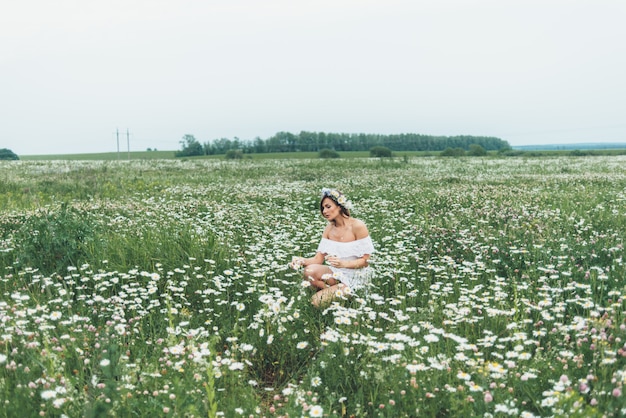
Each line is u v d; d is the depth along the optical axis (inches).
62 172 1013.8
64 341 154.9
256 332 173.5
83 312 192.1
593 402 115.7
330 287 216.4
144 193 618.8
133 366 141.3
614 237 284.5
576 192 542.3
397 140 3762.3
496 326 173.2
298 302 192.7
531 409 127.5
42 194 582.6
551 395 121.6
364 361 146.0
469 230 333.4
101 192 628.7
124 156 3821.4
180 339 165.8
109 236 306.7
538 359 142.8
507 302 197.3
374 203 492.7
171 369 142.8
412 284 223.1
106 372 125.0
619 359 140.5
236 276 227.0
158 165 1451.8
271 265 242.8
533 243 276.1
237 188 669.9
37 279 224.5
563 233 315.3
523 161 1437.0
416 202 494.0
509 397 121.4
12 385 125.9
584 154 2106.3
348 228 229.9
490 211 406.9
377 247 307.3
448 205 472.4
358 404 127.3
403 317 170.6
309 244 319.0
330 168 1176.8
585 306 176.7
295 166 1314.0
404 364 138.9
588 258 245.3
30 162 1786.4
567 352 141.7
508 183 690.2
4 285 225.9
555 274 222.5
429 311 186.5
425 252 285.9
